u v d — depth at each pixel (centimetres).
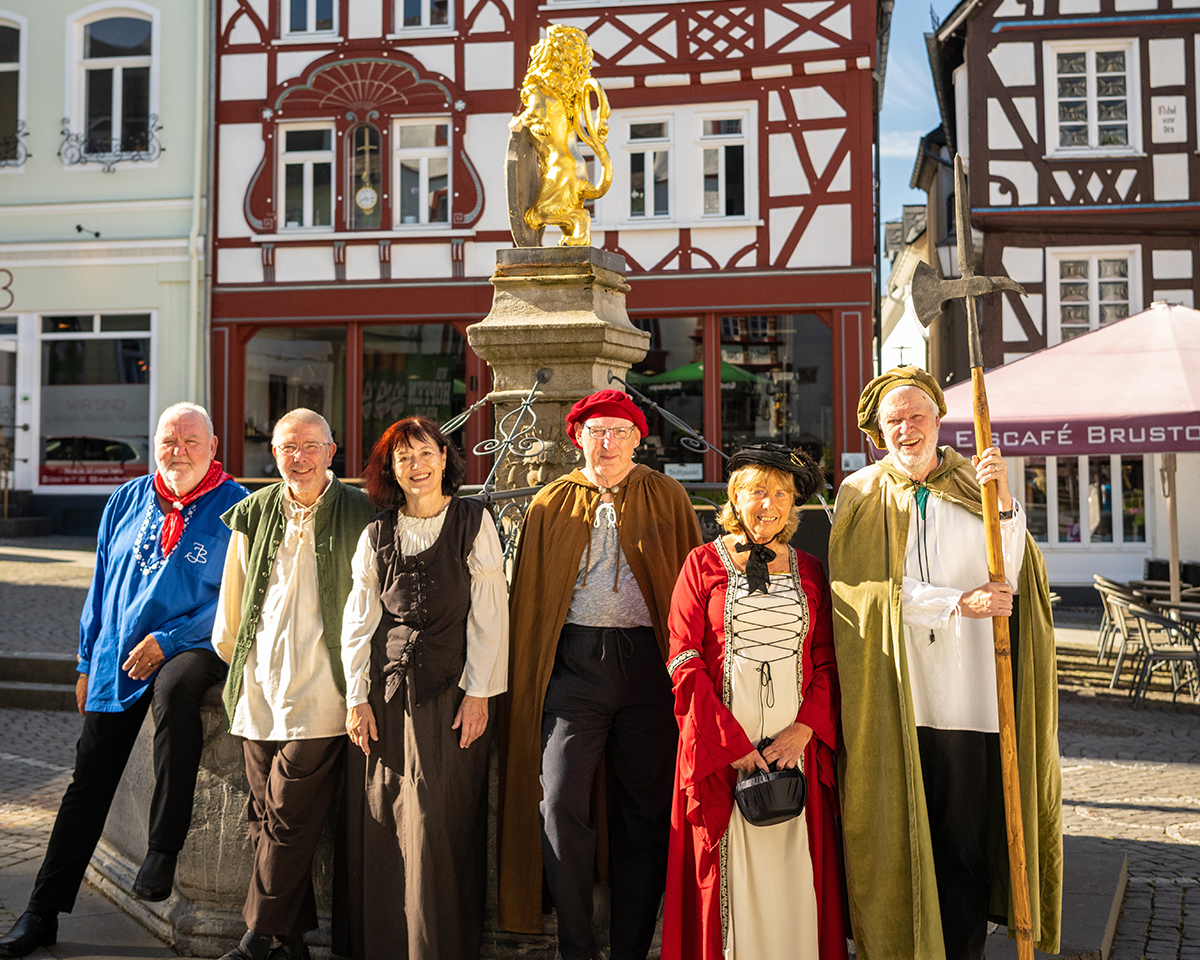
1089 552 1522
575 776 319
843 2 1527
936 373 1961
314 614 337
